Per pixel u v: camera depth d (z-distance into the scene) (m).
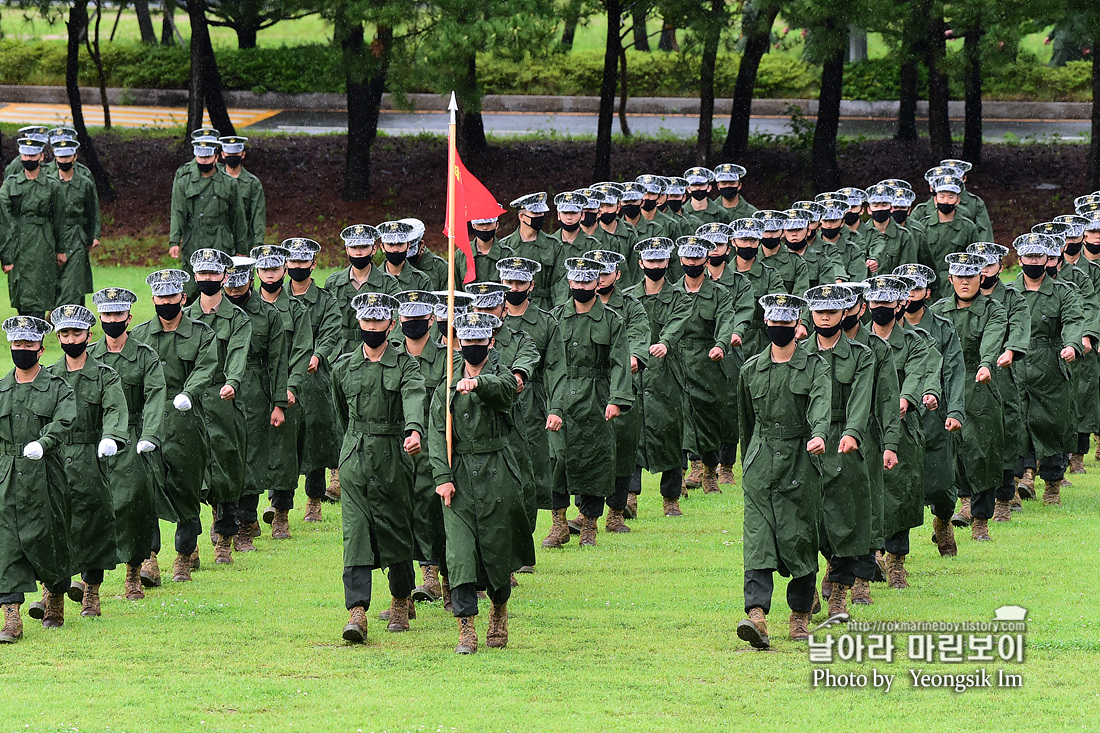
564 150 72.88
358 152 67.25
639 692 18.70
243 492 27.98
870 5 55.72
